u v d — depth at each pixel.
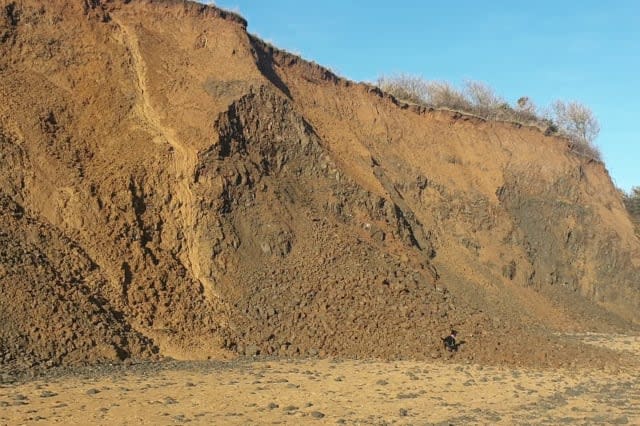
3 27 23.47
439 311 22.38
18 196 19.64
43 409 11.49
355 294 21.58
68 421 10.76
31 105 21.88
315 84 33.47
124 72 24.67
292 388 14.49
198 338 18.61
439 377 16.83
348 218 26.83
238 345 18.95
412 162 34.66
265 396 13.57
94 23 25.34
